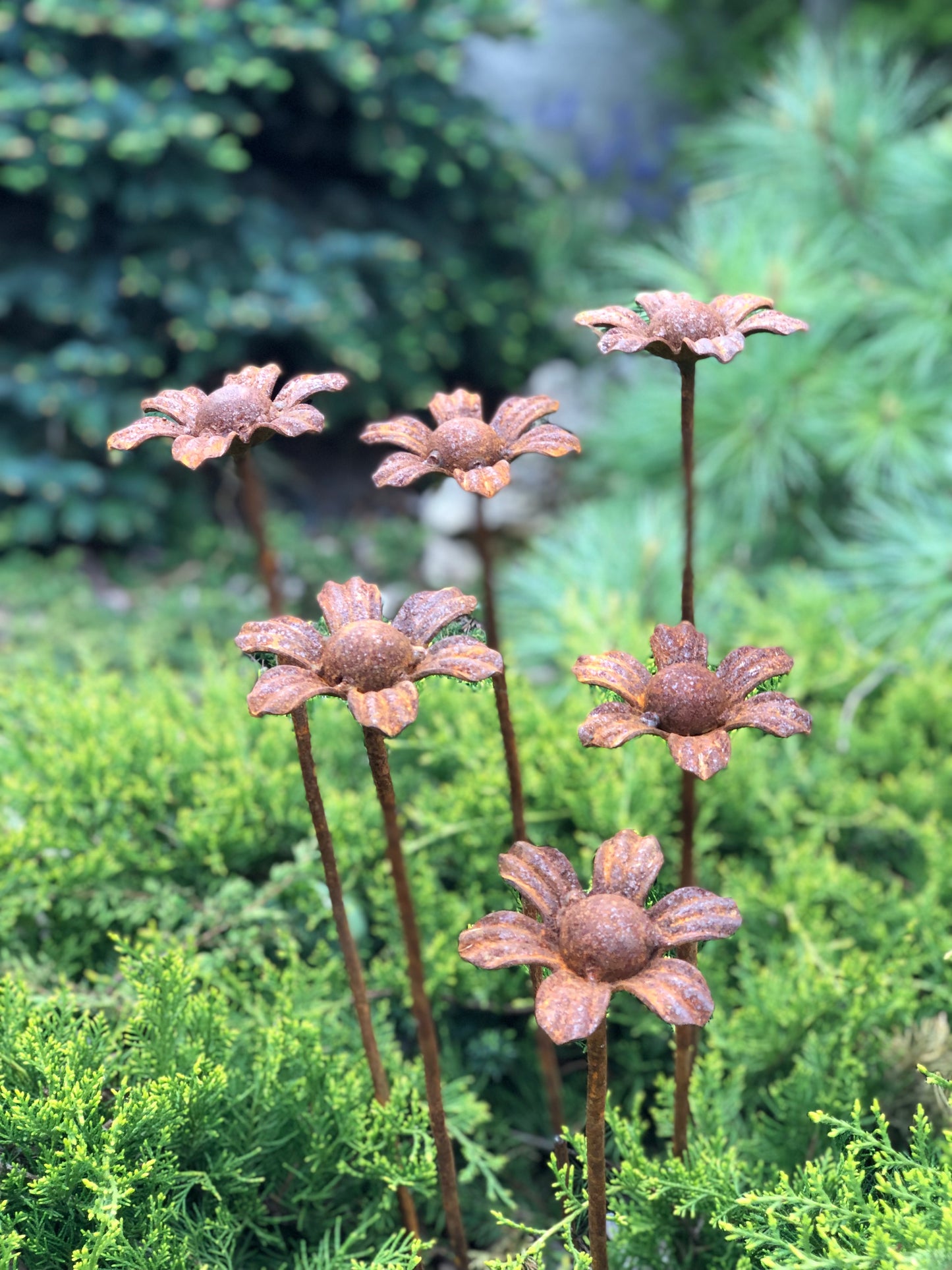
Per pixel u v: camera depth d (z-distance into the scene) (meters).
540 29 2.25
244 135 2.15
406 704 0.55
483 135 2.22
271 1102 0.76
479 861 0.97
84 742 1.00
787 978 0.90
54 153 1.85
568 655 1.24
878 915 0.96
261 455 2.20
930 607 1.34
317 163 2.23
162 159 1.94
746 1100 0.87
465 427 0.66
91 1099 0.70
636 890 0.56
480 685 0.72
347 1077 0.78
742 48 2.72
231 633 1.79
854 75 1.85
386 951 0.95
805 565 1.67
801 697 1.24
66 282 1.96
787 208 1.75
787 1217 0.66
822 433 1.59
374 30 2.05
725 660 0.61
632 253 1.82
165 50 1.95
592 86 3.26
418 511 2.27
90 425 1.92
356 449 2.35
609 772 1.00
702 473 1.63
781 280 1.53
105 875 0.91
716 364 1.63
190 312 1.94
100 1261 0.69
